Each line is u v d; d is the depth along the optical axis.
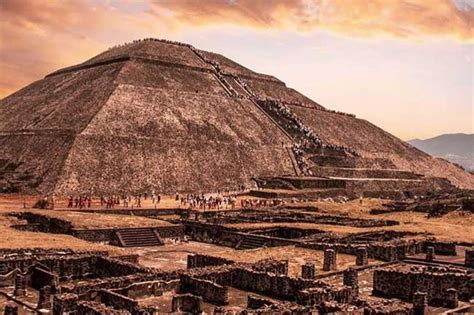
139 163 151.88
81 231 73.06
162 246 75.44
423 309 34.44
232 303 39.06
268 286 41.97
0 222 78.69
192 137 176.25
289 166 183.25
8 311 35.22
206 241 80.75
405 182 182.25
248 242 73.12
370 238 70.69
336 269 50.28
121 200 124.25
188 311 36.53
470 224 88.50
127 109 179.62
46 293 38.66
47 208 101.62
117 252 56.22
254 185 162.25
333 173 183.25
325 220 90.44
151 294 41.03
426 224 84.62
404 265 53.00
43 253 53.69
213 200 123.38
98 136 156.50
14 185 135.62
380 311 31.38
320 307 33.47
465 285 39.91
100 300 38.53
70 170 139.25
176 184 150.00
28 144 166.75
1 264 47.28
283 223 85.50
